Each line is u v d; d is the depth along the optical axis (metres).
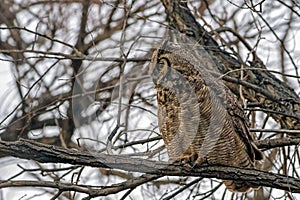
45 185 8.49
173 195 11.09
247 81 12.36
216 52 12.64
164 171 9.10
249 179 9.35
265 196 12.54
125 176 13.10
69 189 8.64
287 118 11.80
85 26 16.91
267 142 10.69
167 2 13.30
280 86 12.37
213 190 11.72
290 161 11.33
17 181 8.33
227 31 13.84
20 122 16.28
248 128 10.48
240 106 10.48
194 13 13.72
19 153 8.36
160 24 12.91
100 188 8.89
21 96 15.35
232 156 10.15
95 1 16.17
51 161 8.48
